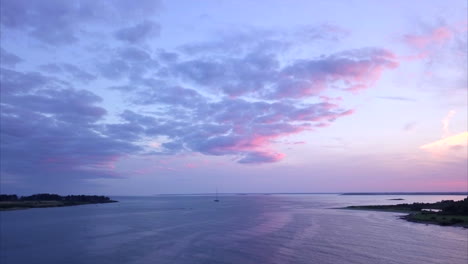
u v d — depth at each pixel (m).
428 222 79.81
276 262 38.94
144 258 42.41
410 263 38.28
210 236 59.66
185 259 41.28
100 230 70.94
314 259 40.28
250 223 81.75
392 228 69.31
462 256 41.62
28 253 46.34
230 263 38.88
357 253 43.31
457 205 96.44
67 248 49.66
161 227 75.38
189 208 159.00
